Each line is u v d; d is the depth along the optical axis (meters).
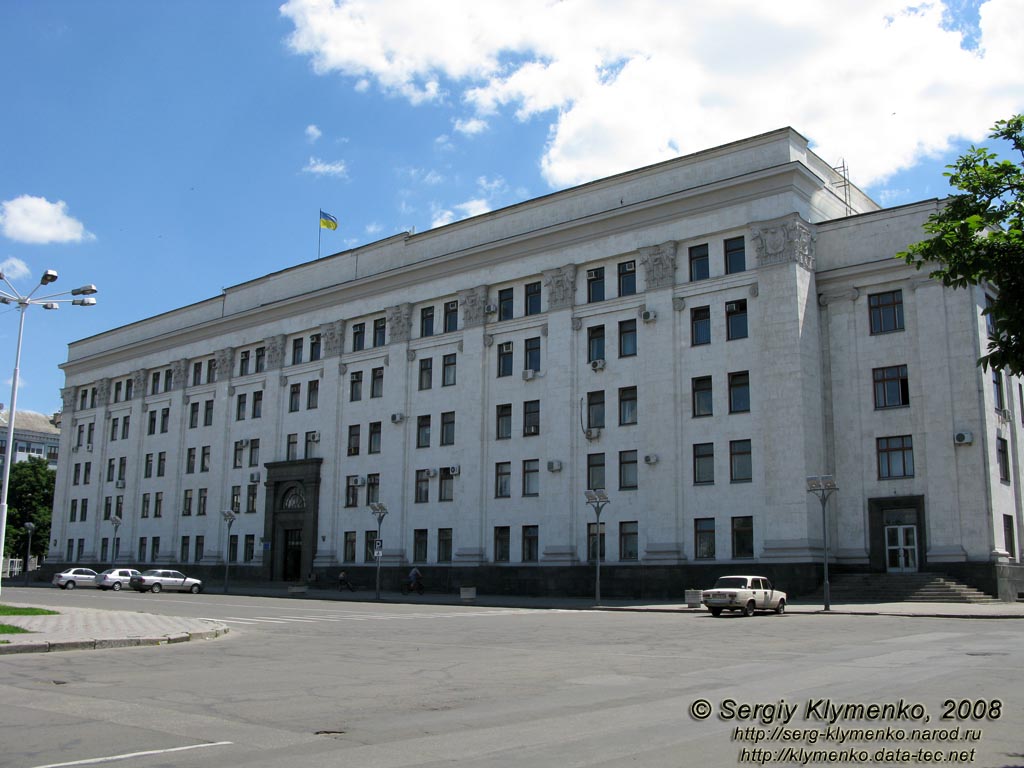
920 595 35.38
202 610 33.03
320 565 54.94
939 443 37.78
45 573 76.94
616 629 24.22
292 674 14.24
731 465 40.09
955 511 37.06
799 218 40.28
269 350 61.84
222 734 9.15
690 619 28.59
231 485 62.66
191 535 64.69
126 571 57.12
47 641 17.97
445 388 51.25
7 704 11.09
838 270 40.88
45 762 7.78
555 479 45.12
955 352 37.94
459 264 51.56
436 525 50.00
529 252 48.56
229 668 15.09
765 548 38.41
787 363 39.06
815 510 38.31
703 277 42.44
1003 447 39.44
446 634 22.59
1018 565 37.84
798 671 14.12
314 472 56.59
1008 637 20.59
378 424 54.41
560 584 43.97
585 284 46.25
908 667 14.48
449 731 9.29
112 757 8.00
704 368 41.44
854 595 36.62
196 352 68.12
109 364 76.31
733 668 14.71
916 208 39.62
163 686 12.80
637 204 44.19
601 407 44.50
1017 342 9.64
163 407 70.00
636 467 42.84
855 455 39.66
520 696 11.77
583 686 12.69
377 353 55.28
